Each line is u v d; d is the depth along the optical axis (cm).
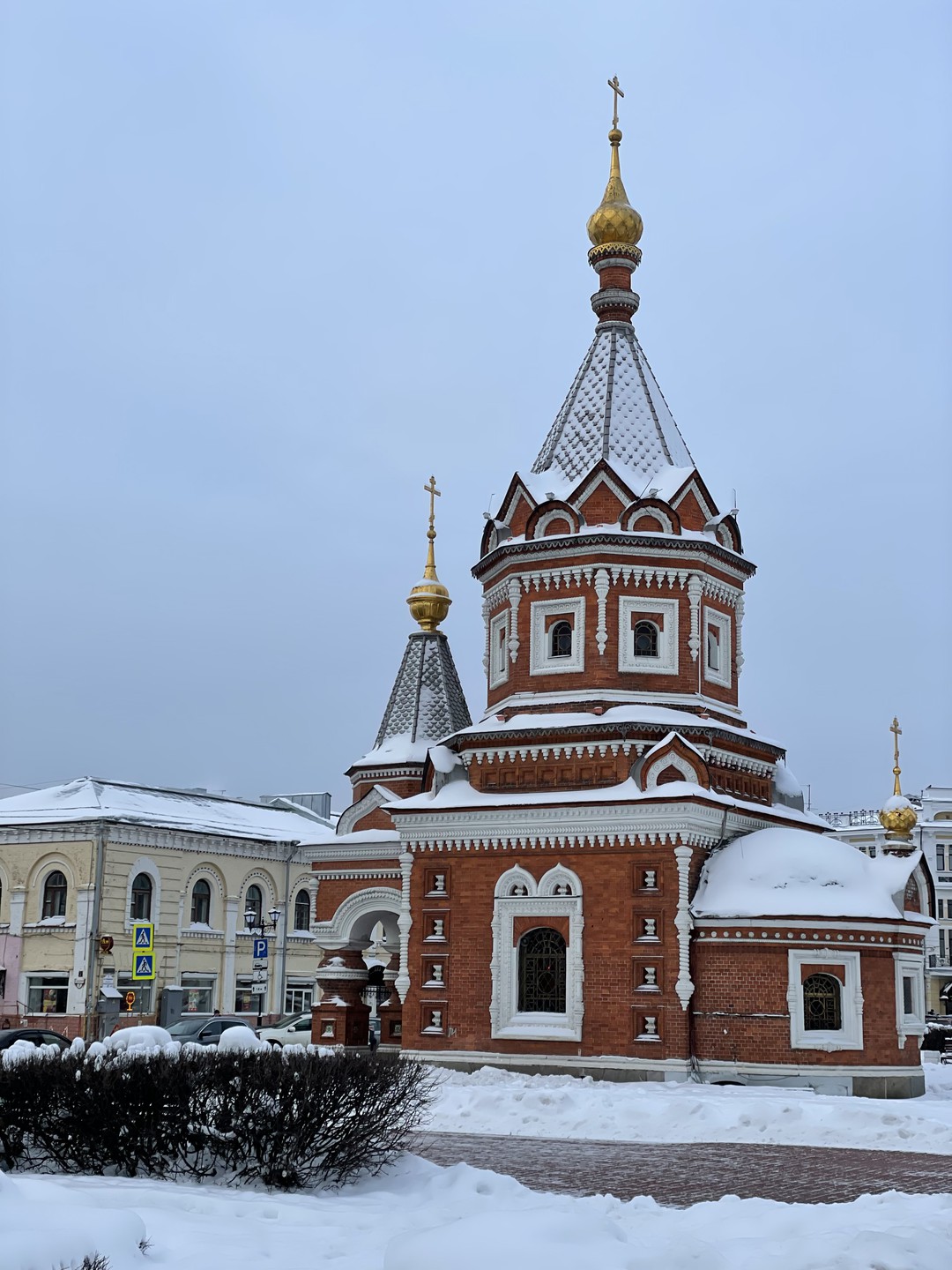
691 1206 1727
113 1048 2062
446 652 5256
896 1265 1229
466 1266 1142
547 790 4156
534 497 4459
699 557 4322
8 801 7000
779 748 4509
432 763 4319
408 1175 1928
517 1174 2088
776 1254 1288
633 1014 3803
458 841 4147
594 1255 1180
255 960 5875
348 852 4825
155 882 6700
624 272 4834
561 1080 3731
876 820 11150
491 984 4012
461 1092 3009
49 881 6544
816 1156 2342
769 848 3919
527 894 4022
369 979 4984
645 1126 2720
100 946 6325
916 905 4197
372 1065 1942
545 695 4281
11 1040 4844
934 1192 1880
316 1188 1836
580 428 4591
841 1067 3669
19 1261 1156
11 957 6494
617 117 4950
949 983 10800
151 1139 1866
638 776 3975
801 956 3728
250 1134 1831
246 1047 2072
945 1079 4338
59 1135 1914
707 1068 3738
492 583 4609
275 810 8131
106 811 6600
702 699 4262
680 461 4562
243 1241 1416
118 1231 1294
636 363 4697
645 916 3850
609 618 4253
